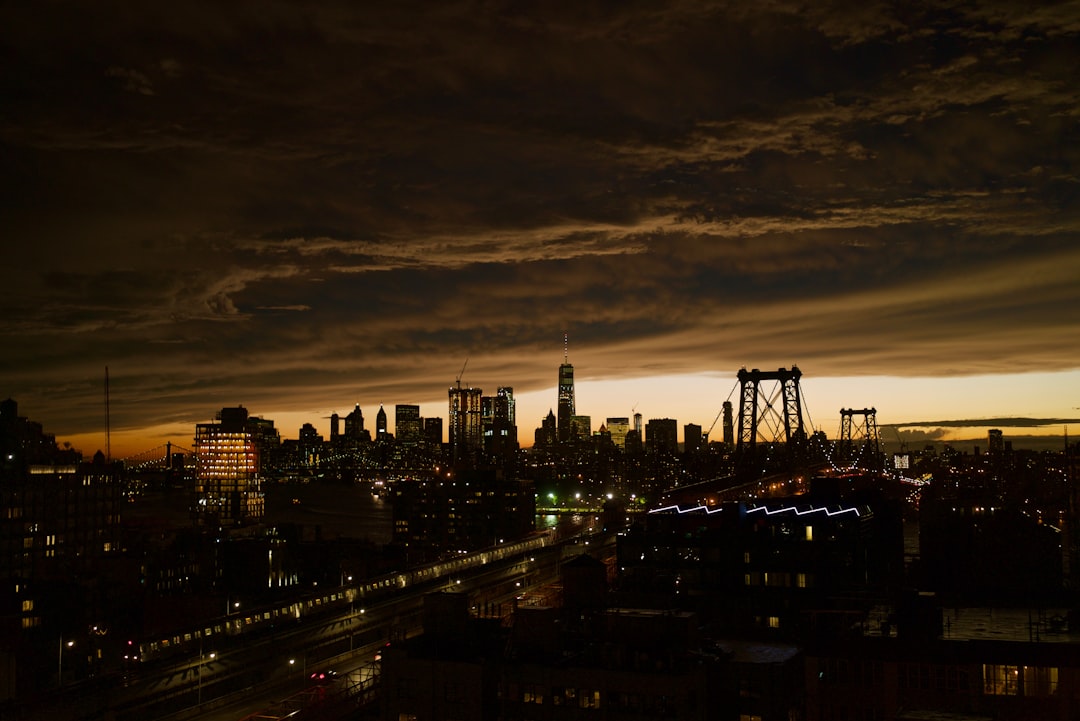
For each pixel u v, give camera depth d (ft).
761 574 497.87
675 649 293.43
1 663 520.01
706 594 488.02
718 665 295.69
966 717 240.32
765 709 289.53
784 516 530.27
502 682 289.53
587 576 422.41
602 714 279.90
